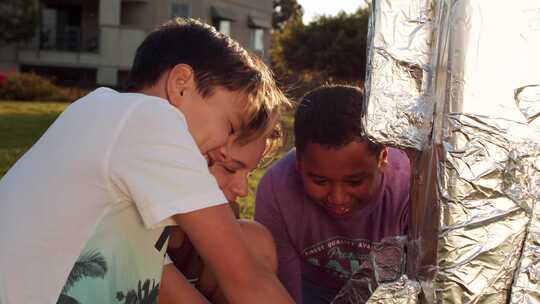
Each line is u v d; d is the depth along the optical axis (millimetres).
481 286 1252
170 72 1527
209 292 1882
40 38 22594
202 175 1387
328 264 2205
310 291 2307
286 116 1997
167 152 1368
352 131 1842
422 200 1326
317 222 2146
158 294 1558
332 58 22797
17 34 21344
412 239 1376
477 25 1217
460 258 1247
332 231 2145
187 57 1531
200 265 1899
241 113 1547
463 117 1223
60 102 18047
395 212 2104
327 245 2170
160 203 1348
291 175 2172
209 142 1517
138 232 1430
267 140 1683
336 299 1593
